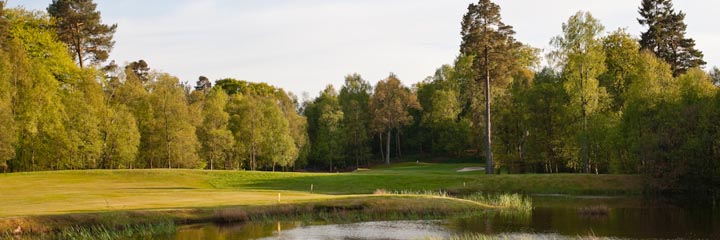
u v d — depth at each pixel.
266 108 85.94
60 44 62.09
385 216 31.17
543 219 30.25
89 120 61.06
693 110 45.06
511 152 63.25
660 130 46.22
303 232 26.09
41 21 63.62
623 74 60.41
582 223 28.59
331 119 101.25
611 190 45.41
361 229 27.02
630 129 50.34
